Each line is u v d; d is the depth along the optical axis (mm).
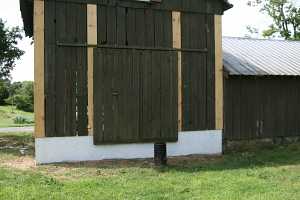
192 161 12859
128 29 13195
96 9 12828
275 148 15773
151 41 13461
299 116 16969
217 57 14375
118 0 13047
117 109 13047
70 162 12492
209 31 14250
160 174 10789
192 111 14008
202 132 14164
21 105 50344
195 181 9969
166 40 13648
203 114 14172
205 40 14188
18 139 19922
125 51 13148
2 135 22094
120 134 13078
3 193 8719
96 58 12805
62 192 8906
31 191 8906
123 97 13117
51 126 12391
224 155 14141
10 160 13039
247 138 15781
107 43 12938
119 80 13078
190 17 13969
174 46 13727
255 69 15898
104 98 12898
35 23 12227
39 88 12258
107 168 11602
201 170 11344
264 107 16172
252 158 13430
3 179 10047
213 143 14328
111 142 12961
